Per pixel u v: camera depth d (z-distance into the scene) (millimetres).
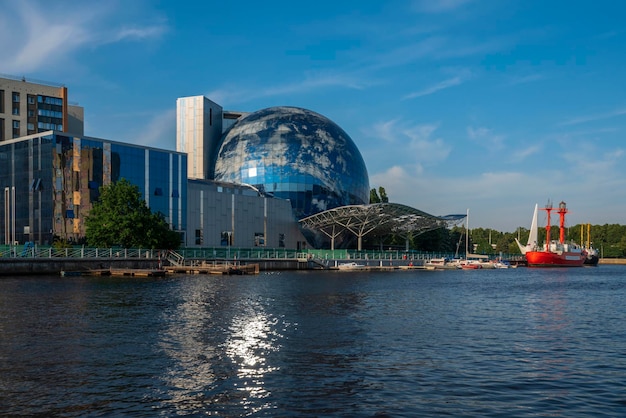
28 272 64812
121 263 73000
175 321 29469
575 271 125875
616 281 78375
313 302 40000
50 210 82625
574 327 30172
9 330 26188
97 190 86562
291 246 126250
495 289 58281
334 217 119062
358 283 63250
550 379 18484
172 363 19906
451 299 45125
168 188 96250
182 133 144250
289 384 17391
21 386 16984
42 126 138125
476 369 19672
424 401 15891
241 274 78812
